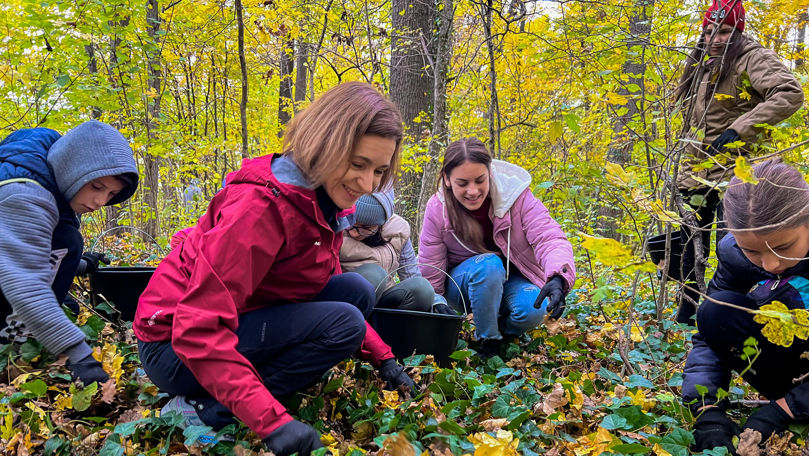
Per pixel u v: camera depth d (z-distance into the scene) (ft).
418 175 24.44
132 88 17.33
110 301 9.55
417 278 9.37
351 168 5.95
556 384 7.49
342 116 5.69
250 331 6.48
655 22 12.50
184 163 20.51
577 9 16.12
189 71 27.35
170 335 6.23
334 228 6.96
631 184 7.01
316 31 28.84
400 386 7.71
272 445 5.39
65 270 8.30
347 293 7.64
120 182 8.00
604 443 6.15
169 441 6.10
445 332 8.69
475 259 10.27
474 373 8.25
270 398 5.51
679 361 9.92
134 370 8.02
